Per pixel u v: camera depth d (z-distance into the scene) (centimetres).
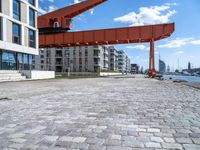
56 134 387
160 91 1145
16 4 2712
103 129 418
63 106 670
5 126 441
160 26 3347
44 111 592
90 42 3656
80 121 481
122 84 1792
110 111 591
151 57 3578
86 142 345
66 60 8531
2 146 329
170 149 314
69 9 4606
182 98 857
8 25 2533
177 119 499
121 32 3491
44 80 2498
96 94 995
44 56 8631
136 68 19600
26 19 2917
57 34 3806
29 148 321
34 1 3159
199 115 541
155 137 369
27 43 2950
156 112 578
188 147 321
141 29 3416
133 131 405
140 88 1351
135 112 578
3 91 1143
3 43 2438
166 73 16100
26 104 710
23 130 412
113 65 11225
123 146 326
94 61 8375
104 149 314
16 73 2581
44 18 4656
